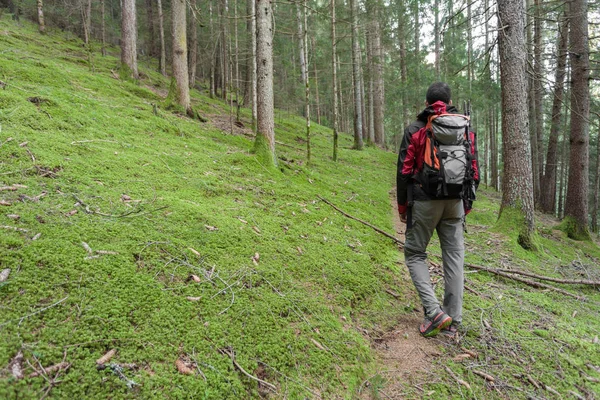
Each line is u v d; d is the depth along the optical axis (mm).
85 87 7402
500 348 2793
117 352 1879
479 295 3686
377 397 2260
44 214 2641
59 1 17891
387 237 5180
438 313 2768
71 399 1583
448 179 2605
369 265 3932
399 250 4852
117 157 4273
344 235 4590
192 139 6688
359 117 15594
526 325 3150
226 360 2098
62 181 3207
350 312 3080
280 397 2049
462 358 2670
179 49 8984
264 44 6355
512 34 5879
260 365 2186
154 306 2240
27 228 2424
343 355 2508
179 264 2715
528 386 2404
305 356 2369
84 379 1673
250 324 2414
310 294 3029
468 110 3090
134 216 3086
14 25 14961
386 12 18859
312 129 18203
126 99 7895
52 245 2352
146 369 1861
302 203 5227
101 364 1772
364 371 2465
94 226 2727
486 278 4188
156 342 2023
